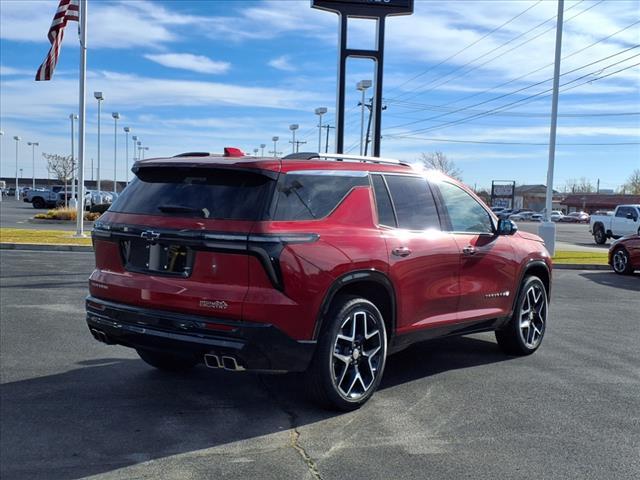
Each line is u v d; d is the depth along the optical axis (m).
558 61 19.44
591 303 10.70
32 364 5.95
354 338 4.70
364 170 5.09
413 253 5.16
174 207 4.43
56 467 3.76
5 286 10.61
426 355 6.64
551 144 19.70
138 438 4.20
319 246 4.40
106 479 3.60
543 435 4.34
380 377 4.95
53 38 18.41
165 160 4.79
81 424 4.45
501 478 3.65
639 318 9.20
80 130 20.47
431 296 5.40
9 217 33.62
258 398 5.05
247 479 3.60
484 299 6.03
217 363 4.21
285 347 4.23
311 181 4.61
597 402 5.09
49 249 17.56
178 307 4.27
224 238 4.16
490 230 6.29
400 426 4.47
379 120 14.62
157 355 5.54
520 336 6.57
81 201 20.70
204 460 3.86
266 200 4.28
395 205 5.23
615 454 4.02
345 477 3.64
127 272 4.61
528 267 6.61
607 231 28.20
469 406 4.94
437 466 3.80
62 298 9.54
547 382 5.64
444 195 5.82
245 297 4.12
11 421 4.49
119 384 5.37
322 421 4.55
